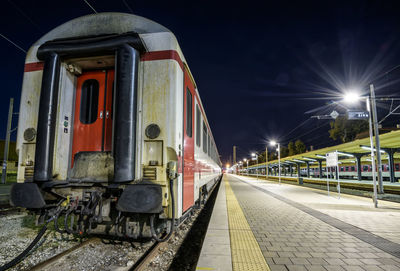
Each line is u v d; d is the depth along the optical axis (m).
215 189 20.09
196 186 6.05
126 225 3.72
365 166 26.22
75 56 4.04
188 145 4.80
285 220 6.54
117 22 4.10
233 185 22.62
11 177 25.09
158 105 3.75
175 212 3.70
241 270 3.21
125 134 3.53
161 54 3.87
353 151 19.52
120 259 3.80
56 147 3.90
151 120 3.73
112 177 3.82
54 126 3.85
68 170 4.16
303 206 9.16
